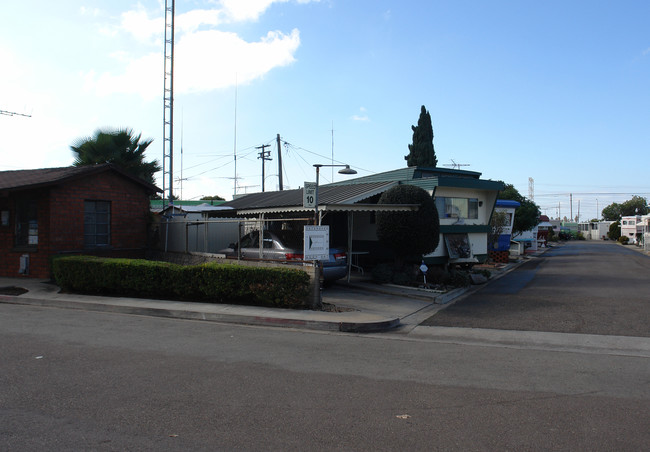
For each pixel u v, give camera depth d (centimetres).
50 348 739
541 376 620
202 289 1150
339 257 1397
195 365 653
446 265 1844
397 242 1508
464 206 1952
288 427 448
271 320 980
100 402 508
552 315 1061
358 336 882
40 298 1232
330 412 486
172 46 2236
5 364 649
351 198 1504
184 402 510
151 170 2355
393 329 950
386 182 1769
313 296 1084
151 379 588
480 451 401
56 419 462
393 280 1495
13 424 450
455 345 809
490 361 698
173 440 419
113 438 422
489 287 1600
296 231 1408
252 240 1441
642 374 632
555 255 3594
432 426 452
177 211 1994
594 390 562
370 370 641
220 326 951
